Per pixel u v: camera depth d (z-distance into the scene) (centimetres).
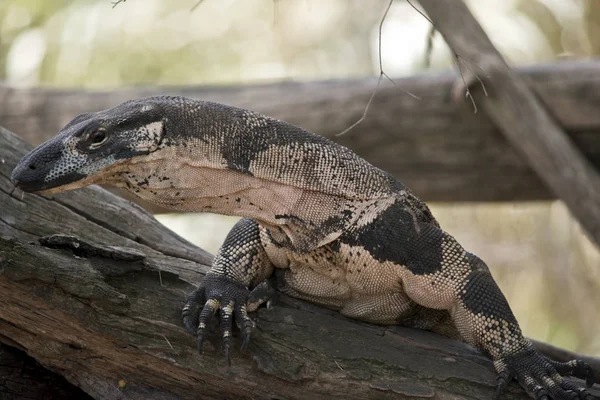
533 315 2345
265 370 874
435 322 966
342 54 2703
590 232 1532
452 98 1614
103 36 2458
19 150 1038
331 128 1647
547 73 1609
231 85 1703
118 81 2469
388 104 1634
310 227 896
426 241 896
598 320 2305
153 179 859
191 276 980
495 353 888
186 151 856
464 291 890
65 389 964
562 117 1608
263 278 949
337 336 907
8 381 938
